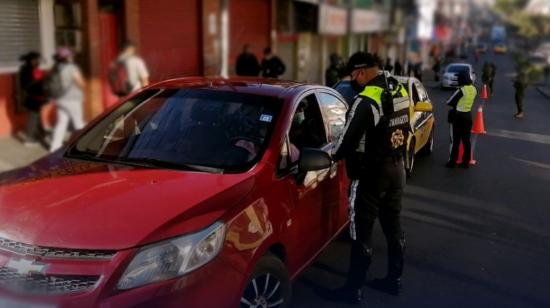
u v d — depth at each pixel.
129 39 12.07
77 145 3.87
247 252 2.98
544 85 35.34
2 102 9.59
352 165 4.04
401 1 36.44
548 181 8.39
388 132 3.94
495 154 10.59
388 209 4.18
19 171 3.54
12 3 9.68
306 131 4.20
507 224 6.24
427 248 5.43
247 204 3.11
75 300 2.49
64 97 8.69
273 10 19.73
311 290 4.38
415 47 38.62
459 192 7.61
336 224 4.56
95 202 2.87
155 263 2.61
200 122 3.86
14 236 2.67
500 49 62.28
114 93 9.99
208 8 15.14
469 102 8.91
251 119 3.84
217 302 2.78
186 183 3.14
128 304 2.52
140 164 3.50
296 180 3.71
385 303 4.21
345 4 27.17
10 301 2.54
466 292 4.47
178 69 14.40
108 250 2.57
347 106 5.28
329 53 26.48
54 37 10.50
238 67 15.01
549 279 4.77
